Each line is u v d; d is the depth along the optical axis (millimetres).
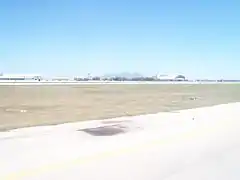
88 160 9883
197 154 10977
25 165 9156
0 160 9711
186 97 52344
